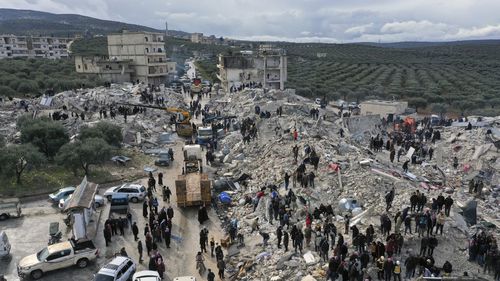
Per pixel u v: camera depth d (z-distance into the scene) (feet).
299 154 127.13
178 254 90.43
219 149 162.71
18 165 127.95
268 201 104.94
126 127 180.96
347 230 86.43
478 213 107.55
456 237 84.02
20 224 104.01
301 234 82.17
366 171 112.37
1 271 83.30
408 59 640.17
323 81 376.48
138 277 74.23
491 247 75.61
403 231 83.92
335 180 108.68
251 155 146.82
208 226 102.94
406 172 127.03
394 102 233.96
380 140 156.97
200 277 81.66
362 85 357.41
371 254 75.92
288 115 176.86
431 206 91.56
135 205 115.55
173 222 104.99
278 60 309.42
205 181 112.47
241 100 223.10
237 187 123.85
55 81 281.54
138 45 344.08
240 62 306.35
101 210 112.06
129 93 251.39
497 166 145.89
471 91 330.95
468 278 68.03
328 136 156.04
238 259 86.94
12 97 242.37
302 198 101.09
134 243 94.63
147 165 151.02
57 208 114.42
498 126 191.72
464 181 139.23
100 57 356.59
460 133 180.45
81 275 82.07
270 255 84.53
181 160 157.17
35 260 81.51
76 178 134.21
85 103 222.48
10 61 367.45
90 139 141.18
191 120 210.18
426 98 306.35
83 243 86.38
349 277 69.77
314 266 77.15
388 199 92.79
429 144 175.11
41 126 152.35
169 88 304.30
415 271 74.18
